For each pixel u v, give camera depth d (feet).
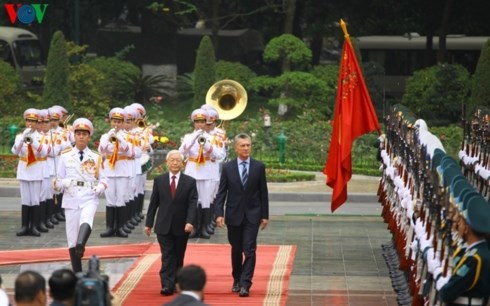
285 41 375.25
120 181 180.34
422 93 359.66
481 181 153.89
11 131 288.71
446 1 406.62
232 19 437.99
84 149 141.18
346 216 210.79
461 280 88.22
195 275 78.23
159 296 131.54
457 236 92.63
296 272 151.23
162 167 243.60
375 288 139.95
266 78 378.94
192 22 446.60
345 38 153.38
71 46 358.23
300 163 277.23
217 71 384.27
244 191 133.69
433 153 113.80
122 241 176.76
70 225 140.67
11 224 195.42
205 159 181.37
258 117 359.05
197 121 181.27
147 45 422.41
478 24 446.60
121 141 179.11
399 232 143.13
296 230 192.03
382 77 356.18
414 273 119.55
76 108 344.08
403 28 436.76
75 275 80.84
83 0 440.45
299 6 428.56
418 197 122.31
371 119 152.97
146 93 399.65
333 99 370.12
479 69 320.09
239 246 134.31
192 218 133.69
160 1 414.21
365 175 264.52
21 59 419.95
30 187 180.86
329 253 167.43
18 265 154.20
